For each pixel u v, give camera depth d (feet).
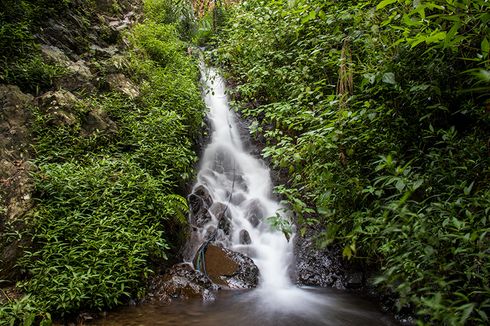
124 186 15.64
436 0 8.82
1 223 13.48
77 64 21.48
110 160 16.94
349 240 11.91
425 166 11.31
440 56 11.48
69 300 11.59
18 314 10.87
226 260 16.39
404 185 9.20
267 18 22.84
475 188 10.03
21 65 18.78
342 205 12.15
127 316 12.16
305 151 13.20
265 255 17.67
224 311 12.80
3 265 12.69
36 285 12.01
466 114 11.89
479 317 7.87
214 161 23.13
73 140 17.15
